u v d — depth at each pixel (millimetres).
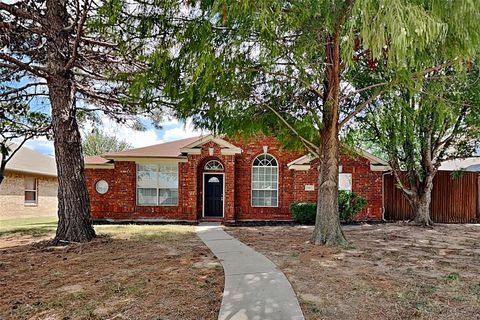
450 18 3939
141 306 4445
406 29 3543
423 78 7117
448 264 6746
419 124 12172
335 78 8070
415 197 13727
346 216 14055
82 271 6125
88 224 9484
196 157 15336
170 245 8766
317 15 5172
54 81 8930
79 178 9336
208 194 15922
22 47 9234
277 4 4695
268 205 15812
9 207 19188
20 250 8133
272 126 9336
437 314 4234
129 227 12836
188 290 5039
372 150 18312
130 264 6625
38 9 8773
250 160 15883
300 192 15312
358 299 4707
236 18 5094
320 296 4805
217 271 6086
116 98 10648
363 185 15180
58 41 8742
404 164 14281
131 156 15219
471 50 4547
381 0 3574
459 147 13492
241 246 8625
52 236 10391
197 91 6734
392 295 4879
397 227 13008
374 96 8148
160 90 7445
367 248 8352
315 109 9031
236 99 7883
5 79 9805
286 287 5133
